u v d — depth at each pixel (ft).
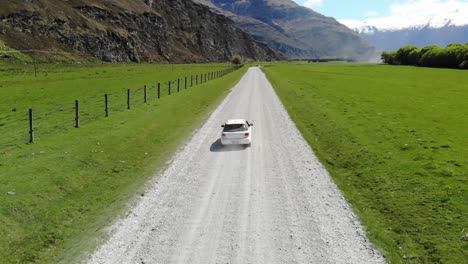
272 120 102.63
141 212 44.14
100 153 65.00
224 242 37.09
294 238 37.78
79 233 39.17
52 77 254.47
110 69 373.20
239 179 55.47
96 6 631.15
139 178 55.72
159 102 126.21
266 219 42.09
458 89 176.65
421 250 35.29
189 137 82.28
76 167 57.00
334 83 215.31
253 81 249.96
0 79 231.30
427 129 82.89
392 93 159.02
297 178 55.57
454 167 55.98
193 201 47.34
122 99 142.20
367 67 507.71
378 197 47.85
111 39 581.94
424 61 504.84
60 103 135.03
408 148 67.36
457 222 39.40
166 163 63.26
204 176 56.80
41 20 492.95
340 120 95.55
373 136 77.41
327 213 43.50
